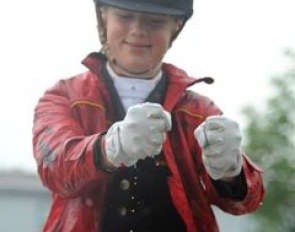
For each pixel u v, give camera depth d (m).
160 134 5.75
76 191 6.27
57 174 6.16
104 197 6.43
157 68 6.59
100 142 5.94
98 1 6.46
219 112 6.74
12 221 46.91
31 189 46.84
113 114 6.54
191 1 6.53
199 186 6.57
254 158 35.72
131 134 5.73
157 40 6.42
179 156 6.58
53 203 6.54
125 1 6.35
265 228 36.22
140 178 6.49
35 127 6.46
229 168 6.10
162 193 6.51
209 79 6.67
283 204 35.81
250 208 6.49
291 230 35.88
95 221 6.41
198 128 6.01
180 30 6.63
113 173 6.34
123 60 6.48
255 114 36.03
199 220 6.57
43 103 6.55
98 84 6.57
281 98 35.88
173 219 6.52
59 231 6.47
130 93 6.58
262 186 6.51
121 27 6.41
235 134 5.94
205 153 5.96
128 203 6.48
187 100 6.71
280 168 35.50
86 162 5.98
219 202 6.57
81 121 6.50
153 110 5.74
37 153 6.33
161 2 6.39
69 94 6.57
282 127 35.62
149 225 6.50
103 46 6.60
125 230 6.48
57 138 6.28
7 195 46.78
